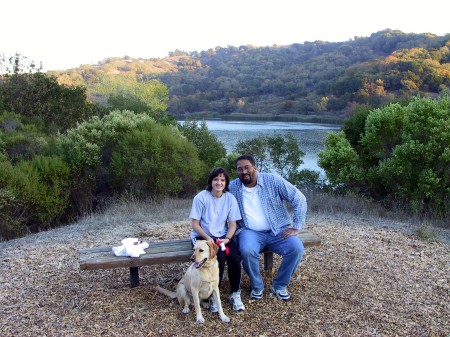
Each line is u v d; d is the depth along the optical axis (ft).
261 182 13.93
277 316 12.56
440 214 28.14
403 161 29.76
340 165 34.53
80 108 61.21
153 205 32.14
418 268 16.38
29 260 17.81
